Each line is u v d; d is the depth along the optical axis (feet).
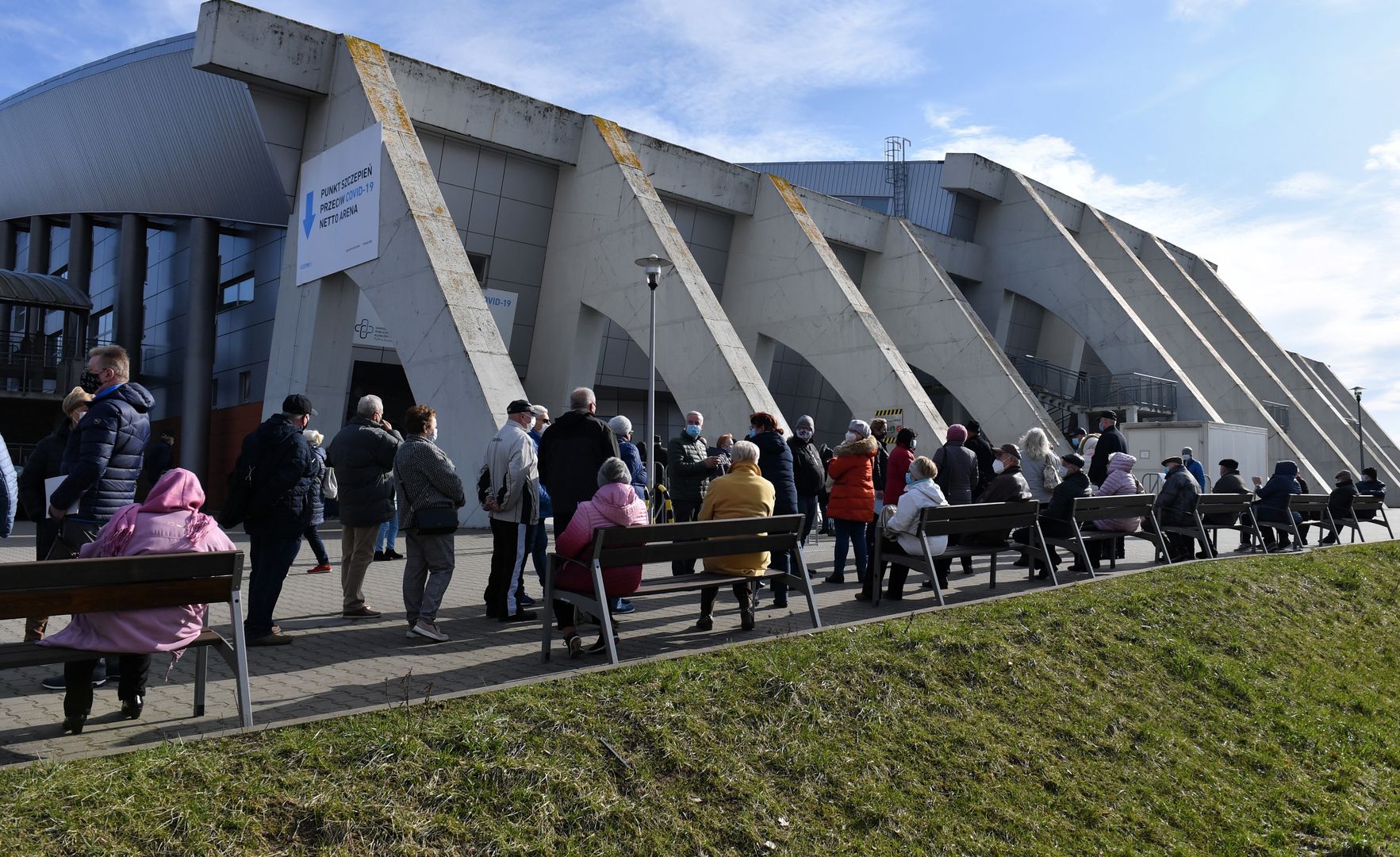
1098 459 46.78
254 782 12.14
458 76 70.59
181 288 95.14
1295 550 44.60
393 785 12.67
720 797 14.46
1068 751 18.90
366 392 80.43
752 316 89.30
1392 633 32.37
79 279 98.22
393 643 21.99
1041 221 110.11
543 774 13.53
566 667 19.69
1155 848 16.75
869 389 79.56
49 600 13.43
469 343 53.98
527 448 24.64
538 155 75.97
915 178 120.47
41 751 13.82
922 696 18.90
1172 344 112.78
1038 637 23.11
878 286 99.40
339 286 68.13
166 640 14.67
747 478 24.47
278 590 21.71
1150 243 132.98
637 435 97.35
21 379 88.63
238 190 80.07
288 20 64.54
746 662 18.08
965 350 91.20
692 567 34.63
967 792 16.55
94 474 17.31
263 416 81.10
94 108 84.43
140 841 10.85
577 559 20.51
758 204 89.66
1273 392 119.24
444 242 57.82
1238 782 19.75
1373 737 23.21
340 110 65.87
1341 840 18.34
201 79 73.92
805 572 23.22
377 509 24.86
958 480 35.45
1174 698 22.50
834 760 16.06
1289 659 27.02
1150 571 32.91
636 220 72.13
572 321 77.25
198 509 16.25
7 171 102.63
